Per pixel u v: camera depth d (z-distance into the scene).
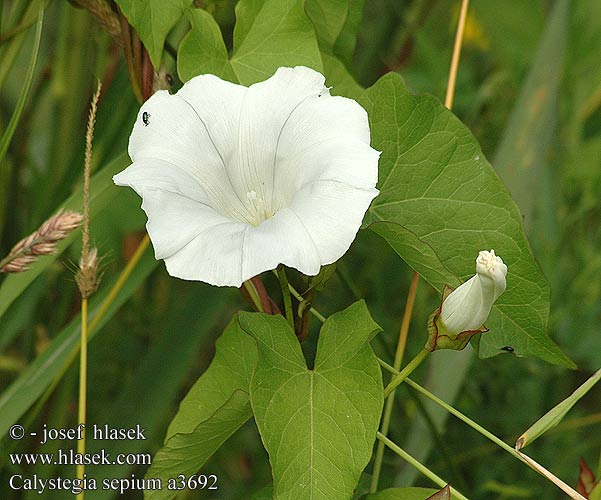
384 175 0.23
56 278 0.35
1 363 0.35
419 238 0.22
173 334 0.30
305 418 0.20
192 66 0.23
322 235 0.18
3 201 0.33
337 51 0.27
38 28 0.25
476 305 0.19
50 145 0.34
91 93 0.33
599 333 0.37
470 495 0.31
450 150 0.22
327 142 0.20
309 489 0.19
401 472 0.29
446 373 0.28
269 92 0.21
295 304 0.30
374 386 0.20
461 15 0.28
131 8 0.22
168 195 0.19
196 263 0.18
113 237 0.29
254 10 0.23
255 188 0.21
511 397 0.37
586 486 0.23
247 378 0.24
